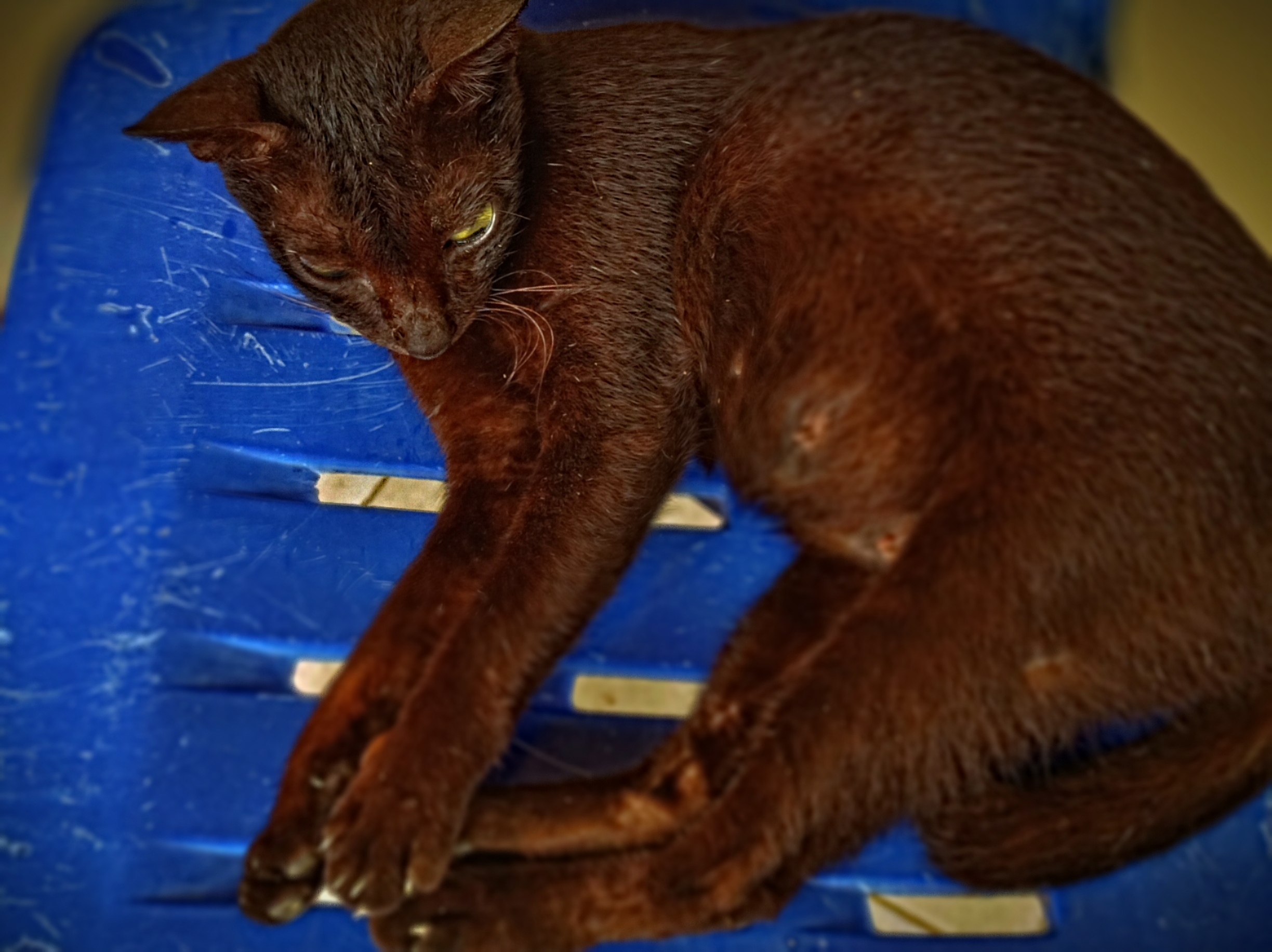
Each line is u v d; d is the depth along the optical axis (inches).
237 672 23.8
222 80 21.4
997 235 21.1
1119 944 23.7
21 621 23.7
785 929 23.5
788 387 22.4
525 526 22.3
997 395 20.9
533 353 23.1
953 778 21.3
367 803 21.1
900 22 22.3
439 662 21.8
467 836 22.0
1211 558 20.5
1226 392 20.6
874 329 21.6
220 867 23.0
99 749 23.2
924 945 23.5
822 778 21.2
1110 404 20.6
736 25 26.0
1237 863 24.0
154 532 24.2
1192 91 29.1
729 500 25.2
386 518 24.7
